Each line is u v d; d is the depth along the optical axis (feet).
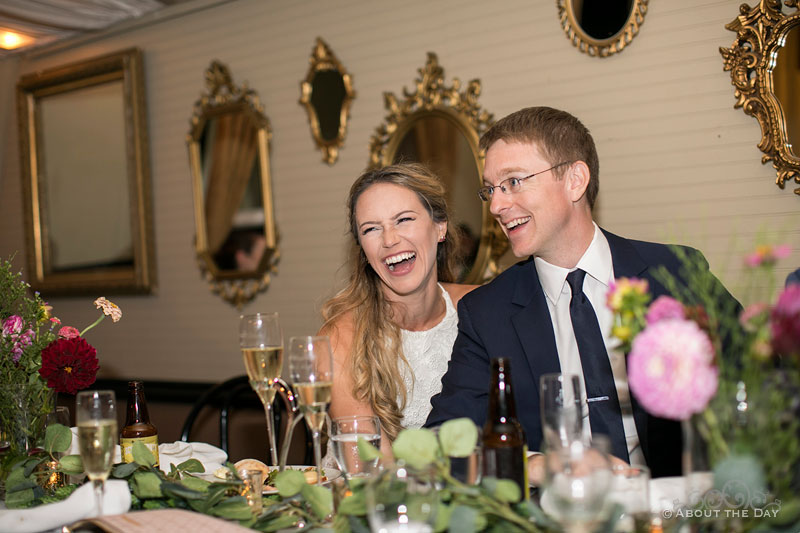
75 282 17.87
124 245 17.19
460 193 12.74
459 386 6.40
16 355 5.60
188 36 16.22
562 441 3.59
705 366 3.08
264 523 4.26
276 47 15.07
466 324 6.70
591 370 5.99
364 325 7.56
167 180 16.71
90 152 17.62
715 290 5.58
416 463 3.78
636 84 11.34
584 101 11.79
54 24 16.78
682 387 3.05
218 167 15.81
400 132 13.42
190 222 16.39
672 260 6.28
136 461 4.88
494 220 12.33
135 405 5.63
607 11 11.49
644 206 11.32
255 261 15.38
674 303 3.37
